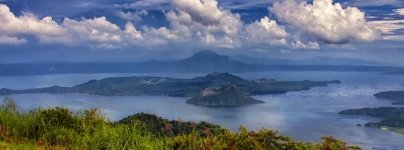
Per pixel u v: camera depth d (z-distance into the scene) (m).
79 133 8.56
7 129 8.62
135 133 7.83
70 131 8.38
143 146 7.39
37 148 7.79
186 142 7.39
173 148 7.45
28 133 8.70
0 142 7.75
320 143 6.82
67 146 8.17
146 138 7.73
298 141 6.96
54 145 8.22
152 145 7.37
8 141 8.17
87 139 7.89
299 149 6.78
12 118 8.86
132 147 7.48
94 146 7.72
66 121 8.84
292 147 6.88
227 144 7.11
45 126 8.66
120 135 7.82
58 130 8.48
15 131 8.58
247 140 7.00
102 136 7.85
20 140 8.38
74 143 8.12
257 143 6.89
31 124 8.78
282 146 6.96
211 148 7.07
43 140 8.37
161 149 7.31
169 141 7.51
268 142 7.02
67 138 8.33
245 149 6.98
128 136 7.83
